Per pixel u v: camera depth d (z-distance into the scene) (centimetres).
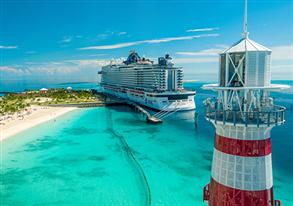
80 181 4259
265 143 1246
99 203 3500
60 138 7406
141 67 14650
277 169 4691
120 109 13688
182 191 3866
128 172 4647
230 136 1280
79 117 11219
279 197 3625
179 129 8519
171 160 5328
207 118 1377
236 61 1262
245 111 1241
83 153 5909
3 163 5194
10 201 3566
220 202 1334
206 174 4525
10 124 9044
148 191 3853
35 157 5606
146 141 6962
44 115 11181
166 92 12038
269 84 1242
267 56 1211
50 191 3881
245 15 1312
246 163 1244
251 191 1242
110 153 5881
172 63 13175
